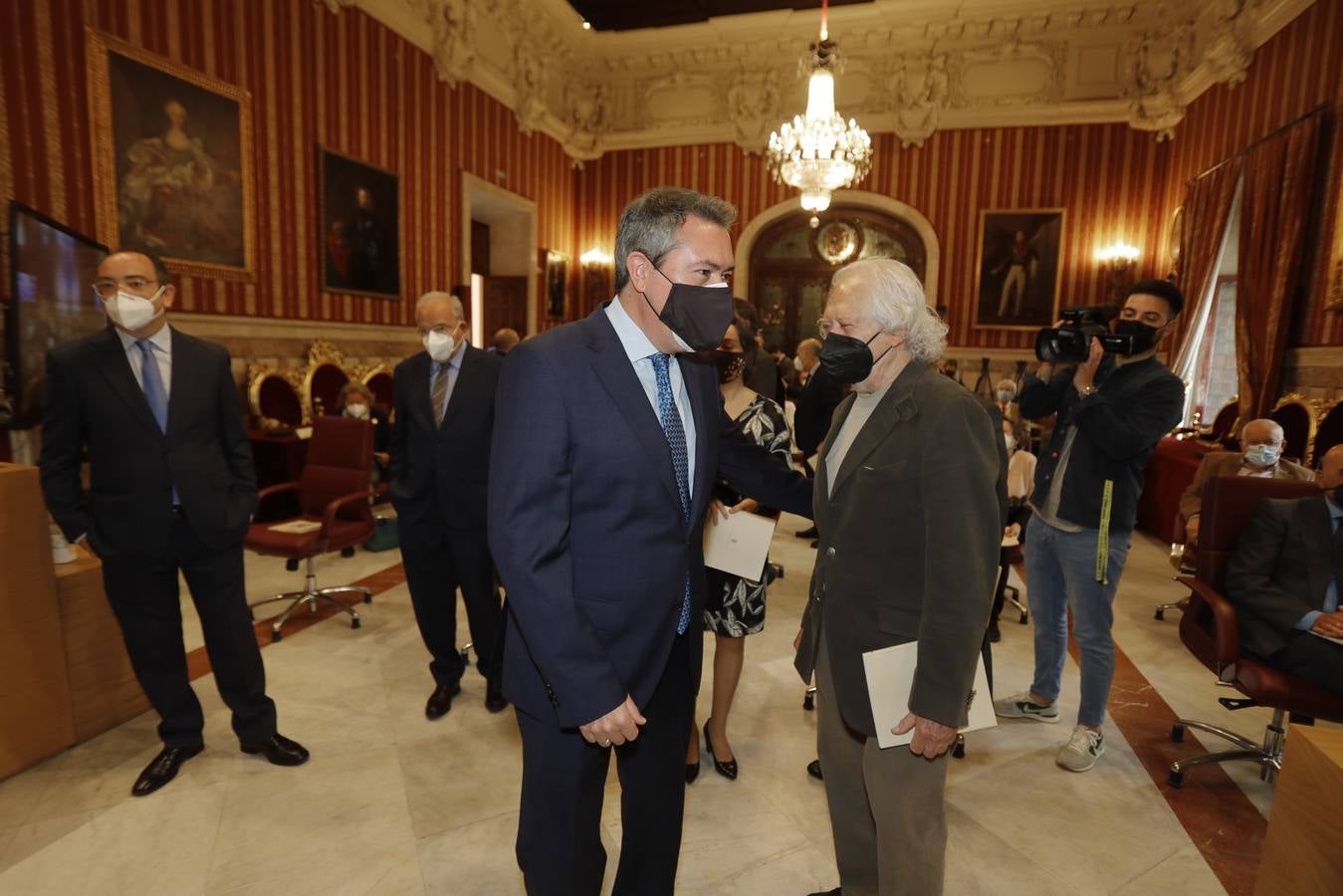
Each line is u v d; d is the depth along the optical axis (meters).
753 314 2.41
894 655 1.39
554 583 1.25
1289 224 6.45
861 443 1.47
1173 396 2.42
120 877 1.98
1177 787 2.54
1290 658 2.31
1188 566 4.24
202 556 2.38
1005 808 2.39
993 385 10.44
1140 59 9.41
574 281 11.84
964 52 10.02
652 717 1.51
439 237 8.56
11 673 2.43
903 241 10.80
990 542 1.33
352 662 3.40
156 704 2.43
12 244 3.80
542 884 1.42
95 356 2.22
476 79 8.98
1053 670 2.95
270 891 1.94
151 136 5.33
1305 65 6.54
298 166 6.62
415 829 2.21
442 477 2.71
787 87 10.59
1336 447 2.79
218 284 5.95
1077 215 9.95
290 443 5.81
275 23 6.32
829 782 1.70
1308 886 1.14
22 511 2.45
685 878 2.04
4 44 4.45
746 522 2.11
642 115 11.28
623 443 1.32
